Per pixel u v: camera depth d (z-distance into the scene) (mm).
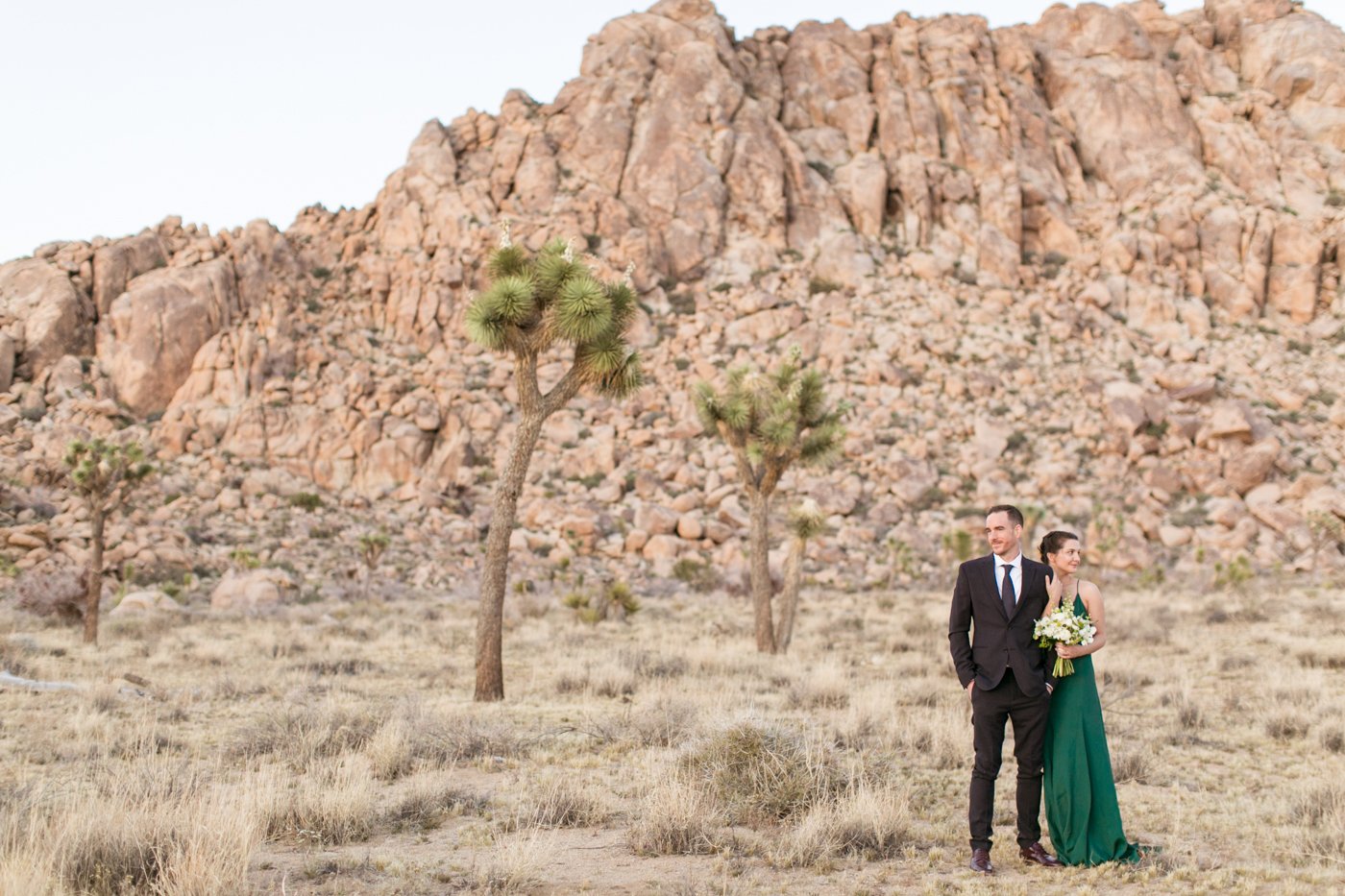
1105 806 5641
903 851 5848
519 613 27891
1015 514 5539
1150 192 61469
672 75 64062
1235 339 54000
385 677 15422
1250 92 66250
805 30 70625
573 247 14430
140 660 17281
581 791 7008
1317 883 5281
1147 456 46406
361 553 37469
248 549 38125
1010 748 9375
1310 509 42219
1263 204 59969
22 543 34812
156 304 47594
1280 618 22109
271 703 12281
